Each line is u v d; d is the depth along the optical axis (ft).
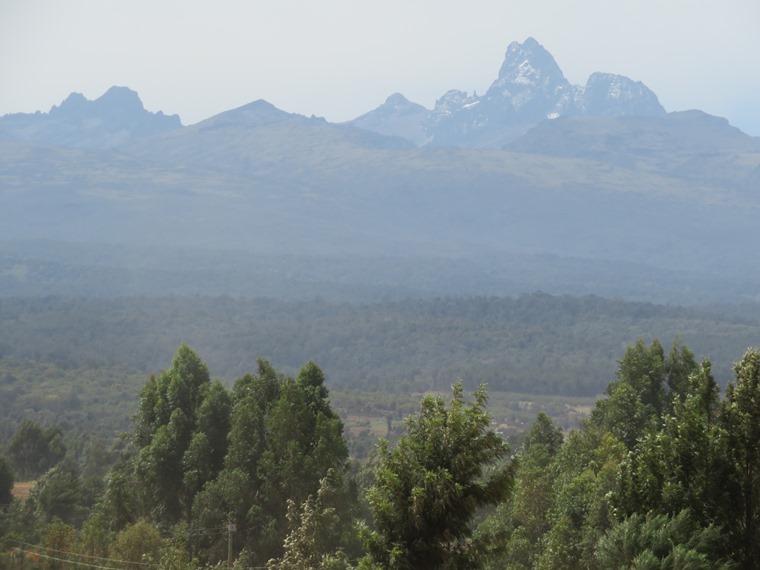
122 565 438.40
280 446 452.76
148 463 501.15
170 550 408.46
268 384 501.56
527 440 606.96
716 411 254.88
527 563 417.08
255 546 448.65
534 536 435.53
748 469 235.40
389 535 244.22
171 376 533.14
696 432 240.53
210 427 503.61
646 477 241.14
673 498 234.58
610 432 461.78
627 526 225.56
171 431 506.89
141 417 538.47
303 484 438.81
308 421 459.73
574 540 374.43
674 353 495.82
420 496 237.25
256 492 455.63
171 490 503.61
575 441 482.69
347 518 438.81
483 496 245.45
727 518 232.94
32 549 558.15
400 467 247.91
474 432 245.86
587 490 392.06
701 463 238.07
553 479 457.27
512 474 248.52
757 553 229.86
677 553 212.02
